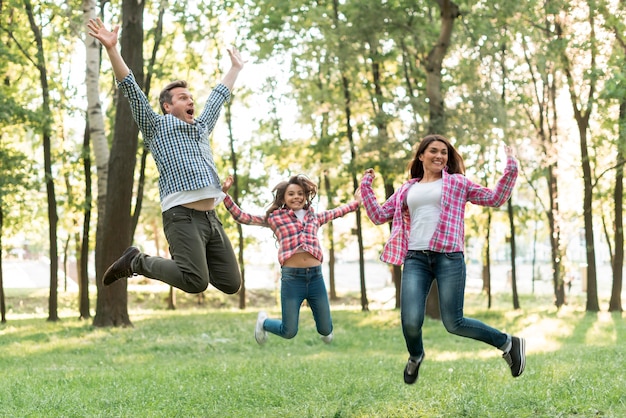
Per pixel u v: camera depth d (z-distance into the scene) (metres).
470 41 21.20
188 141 6.19
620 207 27.34
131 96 6.12
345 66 22.86
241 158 32.56
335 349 16.44
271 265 36.69
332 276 38.44
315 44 22.50
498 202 6.48
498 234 41.28
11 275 54.84
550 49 22.55
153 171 33.56
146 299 39.12
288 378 9.16
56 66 27.31
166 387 8.70
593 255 27.59
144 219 35.97
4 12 24.03
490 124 21.11
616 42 23.98
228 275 6.43
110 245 19.98
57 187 30.50
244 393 8.10
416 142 21.72
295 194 7.63
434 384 8.24
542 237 43.06
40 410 7.36
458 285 6.33
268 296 41.56
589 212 27.62
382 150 22.09
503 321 23.52
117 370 11.23
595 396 6.89
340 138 27.64
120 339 17.45
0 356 14.58
